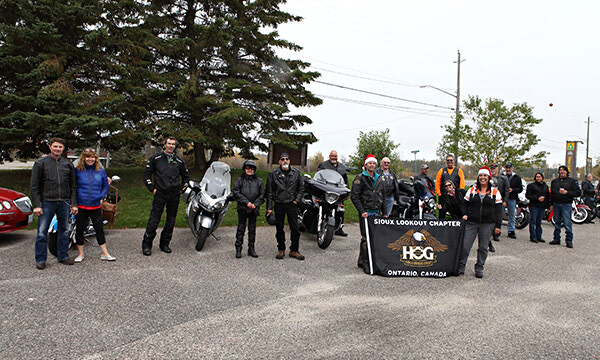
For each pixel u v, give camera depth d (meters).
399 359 3.21
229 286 5.01
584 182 14.68
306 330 3.73
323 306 4.41
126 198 11.99
